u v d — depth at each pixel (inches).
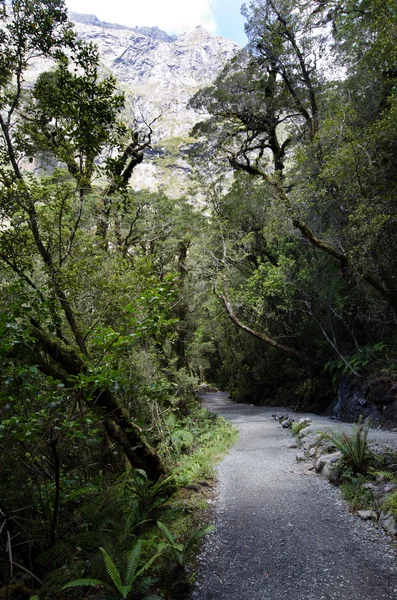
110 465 333.7
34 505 196.9
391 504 189.8
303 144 607.2
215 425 561.3
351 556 169.5
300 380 817.5
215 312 1062.4
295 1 572.1
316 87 616.7
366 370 547.5
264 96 638.5
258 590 152.9
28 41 225.3
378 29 351.9
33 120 256.7
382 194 377.1
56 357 229.8
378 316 559.2
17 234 235.5
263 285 699.4
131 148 480.1
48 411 175.6
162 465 289.9
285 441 428.1
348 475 247.0
